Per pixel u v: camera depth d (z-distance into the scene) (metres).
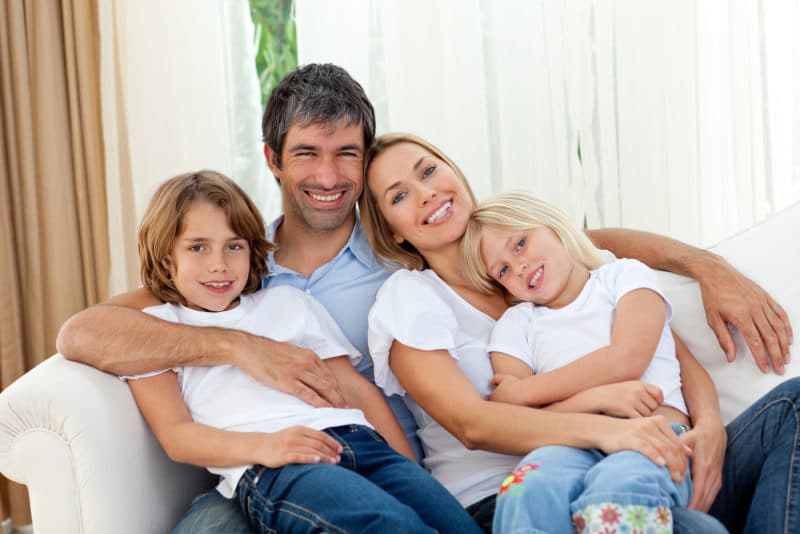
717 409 1.58
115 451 1.49
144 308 1.71
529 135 2.60
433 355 1.64
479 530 1.45
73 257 2.58
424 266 1.88
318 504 1.38
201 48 2.54
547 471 1.33
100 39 2.52
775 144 2.61
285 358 1.61
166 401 1.57
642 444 1.37
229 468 1.51
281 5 2.64
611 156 2.60
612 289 1.70
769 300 1.68
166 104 2.54
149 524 1.54
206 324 1.70
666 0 2.54
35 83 2.51
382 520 1.33
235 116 2.62
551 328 1.68
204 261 1.68
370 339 1.72
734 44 2.56
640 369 1.57
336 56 2.56
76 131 2.53
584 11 2.56
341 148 1.83
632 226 2.61
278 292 1.79
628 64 2.56
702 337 1.74
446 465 1.67
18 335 2.56
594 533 1.25
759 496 1.37
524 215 1.74
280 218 2.00
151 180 2.55
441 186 1.78
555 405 1.56
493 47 2.59
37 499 1.47
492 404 1.55
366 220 1.89
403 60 2.54
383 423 1.71
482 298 1.81
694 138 2.58
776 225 1.80
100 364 1.57
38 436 1.46
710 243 2.63
